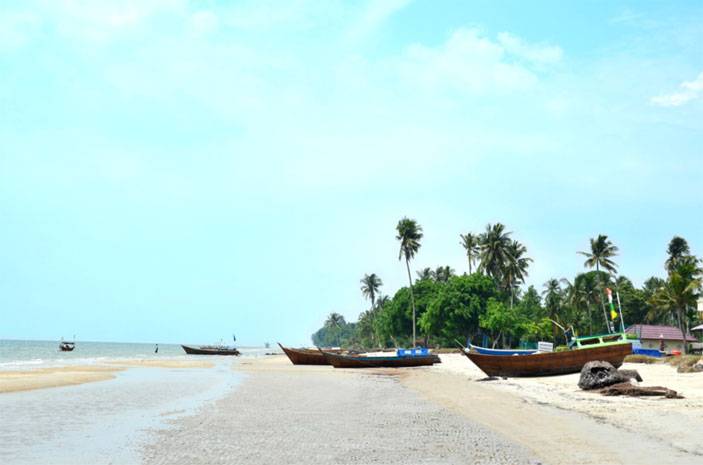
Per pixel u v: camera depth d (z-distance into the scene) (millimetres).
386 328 114688
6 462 11188
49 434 14305
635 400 20547
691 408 17969
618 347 32906
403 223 93688
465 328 90750
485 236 94438
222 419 17031
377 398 23734
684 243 91375
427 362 52438
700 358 35125
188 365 56406
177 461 11219
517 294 118375
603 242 88062
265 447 12547
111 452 12039
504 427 15305
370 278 147500
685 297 64125
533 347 92438
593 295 92188
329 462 11047
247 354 128125
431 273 133750
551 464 10680
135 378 35531
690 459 10922
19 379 31750
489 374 34656
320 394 25609
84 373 39719
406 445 12734
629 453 11539
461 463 10883
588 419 16250
